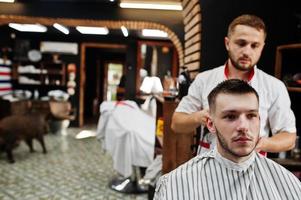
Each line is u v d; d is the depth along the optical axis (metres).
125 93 8.30
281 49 2.49
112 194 3.76
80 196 3.65
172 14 5.06
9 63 8.25
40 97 8.66
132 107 3.88
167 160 2.46
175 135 2.44
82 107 8.91
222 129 1.01
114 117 3.60
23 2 5.06
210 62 2.70
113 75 13.09
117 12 5.08
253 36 1.43
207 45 2.70
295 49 2.45
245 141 0.98
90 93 11.22
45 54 8.68
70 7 5.09
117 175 4.37
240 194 1.03
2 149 5.34
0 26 7.25
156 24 5.12
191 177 1.09
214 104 1.04
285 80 2.50
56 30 7.88
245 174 1.05
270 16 2.62
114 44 8.45
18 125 5.17
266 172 1.08
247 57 1.45
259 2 2.63
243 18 1.46
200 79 1.70
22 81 8.58
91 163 5.10
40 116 5.69
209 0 2.69
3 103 6.48
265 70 2.62
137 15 5.09
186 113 1.68
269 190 1.05
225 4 2.67
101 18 5.09
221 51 2.69
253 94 1.00
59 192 3.76
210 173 1.07
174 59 8.26
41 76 8.67
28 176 4.33
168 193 1.08
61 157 5.43
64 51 8.63
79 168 4.80
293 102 2.58
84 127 8.84
